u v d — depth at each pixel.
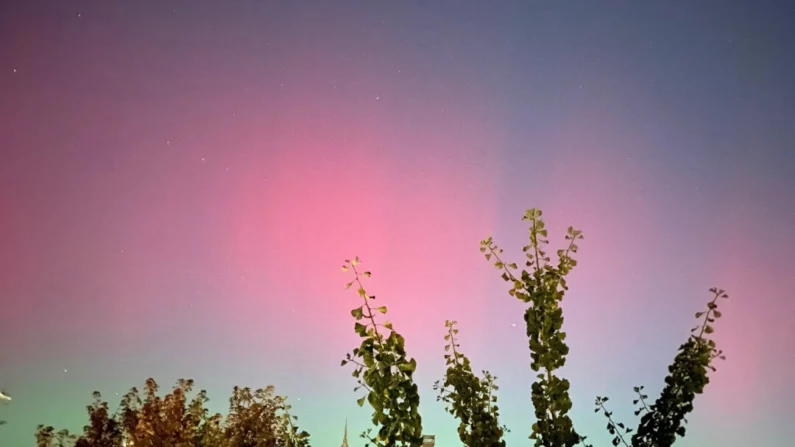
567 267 5.23
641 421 4.90
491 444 5.29
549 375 5.00
